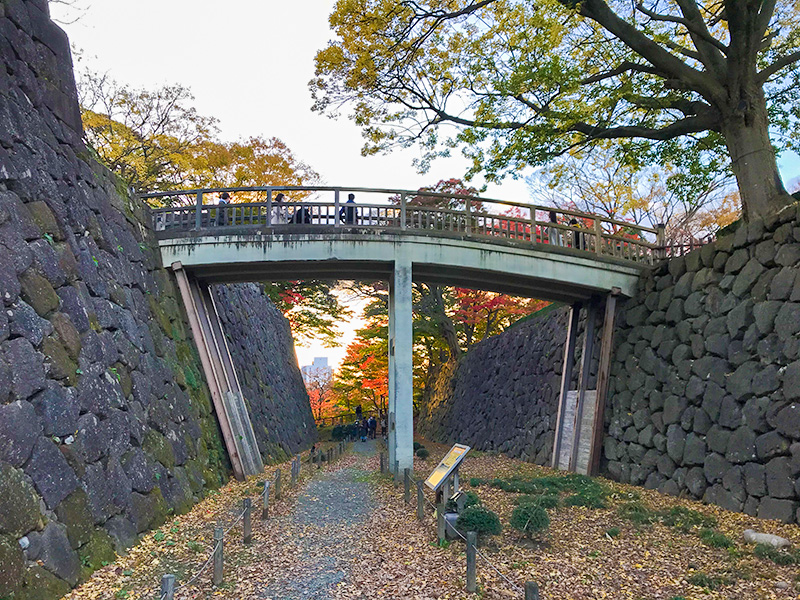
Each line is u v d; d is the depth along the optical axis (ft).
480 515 24.94
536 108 45.88
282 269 49.19
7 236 22.43
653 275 47.26
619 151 52.44
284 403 80.12
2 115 24.75
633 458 44.68
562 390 56.70
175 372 38.70
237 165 90.12
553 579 20.72
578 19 44.60
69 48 33.76
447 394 108.47
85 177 32.96
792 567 21.52
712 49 41.01
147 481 28.40
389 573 21.58
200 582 20.47
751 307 34.78
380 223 48.67
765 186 39.22
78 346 25.31
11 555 16.80
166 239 44.83
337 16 46.16
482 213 49.49
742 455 33.01
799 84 44.86
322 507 34.88
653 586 20.01
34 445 19.98
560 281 49.19
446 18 45.34
